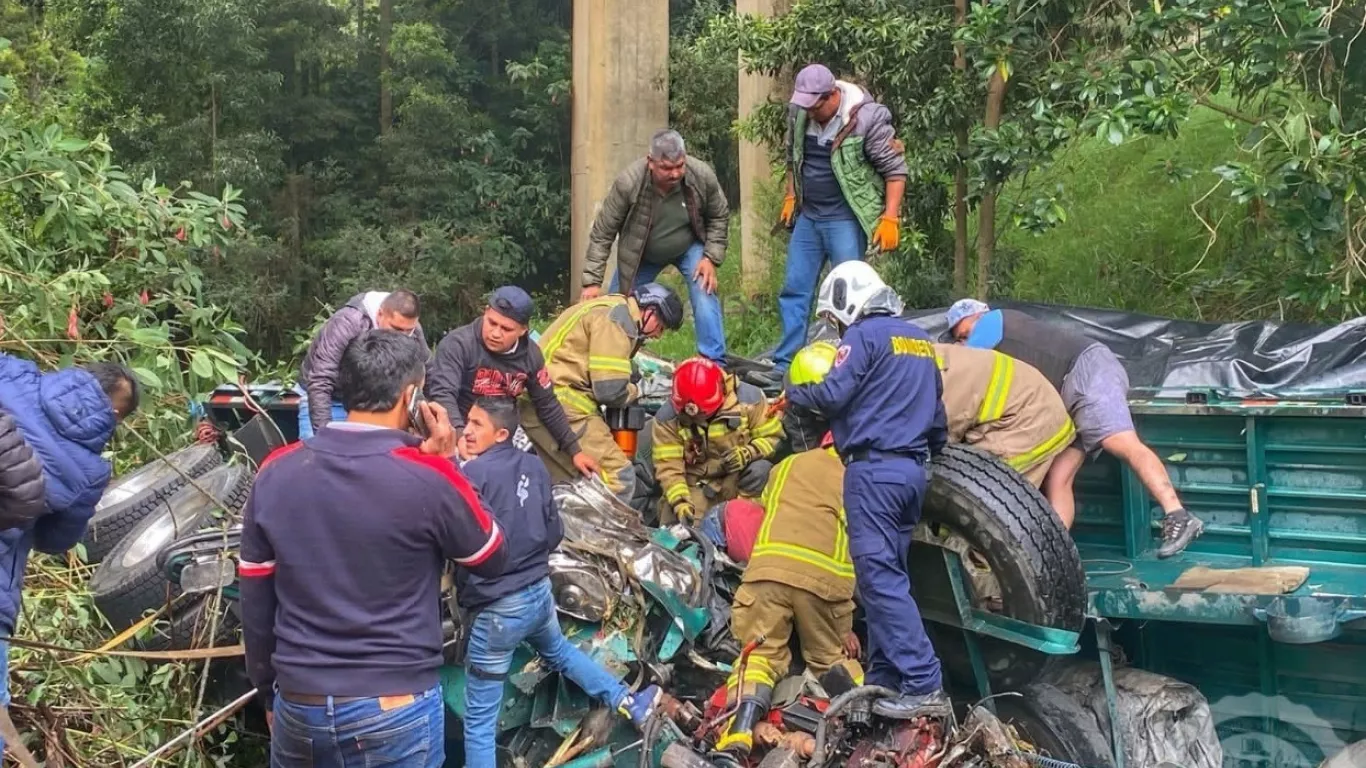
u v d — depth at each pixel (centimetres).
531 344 539
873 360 445
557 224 2097
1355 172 642
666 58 1412
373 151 2105
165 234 682
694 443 569
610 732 460
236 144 1884
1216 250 902
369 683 326
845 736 449
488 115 2262
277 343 1933
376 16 2333
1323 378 502
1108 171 1058
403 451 336
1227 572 472
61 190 600
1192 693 482
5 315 573
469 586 423
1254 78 696
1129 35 714
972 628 470
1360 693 468
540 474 434
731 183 1775
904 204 910
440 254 1920
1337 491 475
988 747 441
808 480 482
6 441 352
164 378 594
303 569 327
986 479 453
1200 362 537
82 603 532
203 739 520
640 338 588
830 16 914
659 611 490
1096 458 534
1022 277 980
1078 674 488
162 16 1861
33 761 372
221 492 620
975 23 761
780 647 476
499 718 455
